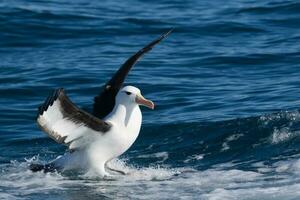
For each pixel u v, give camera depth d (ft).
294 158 44.88
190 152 47.39
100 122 43.01
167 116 53.11
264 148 46.62
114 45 70.49
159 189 41.68
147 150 48.08
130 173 44.32
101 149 43.86
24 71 63.26
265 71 62.44
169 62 64.85
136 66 63.87
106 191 41.70
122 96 44.09
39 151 48.67
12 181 43.42
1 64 65.31
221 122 49.93
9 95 58.39
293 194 39.14
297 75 60.80
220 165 45.21
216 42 70.38
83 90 59.26
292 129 47.96
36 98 58.13
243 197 39.27
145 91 58.34
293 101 54.24
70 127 42.70
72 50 69.26
